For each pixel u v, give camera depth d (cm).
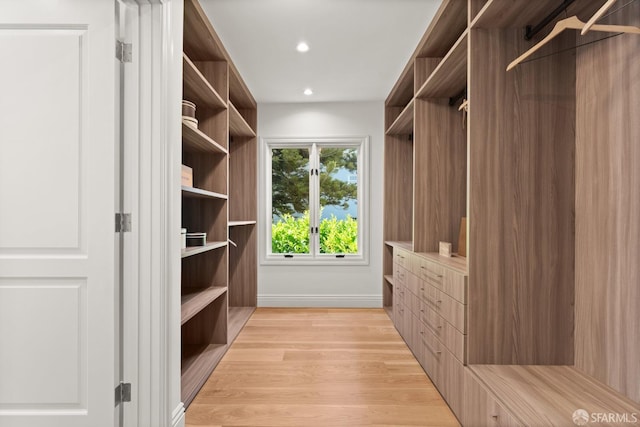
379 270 443
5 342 156
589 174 177
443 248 266
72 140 157
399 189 427
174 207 178
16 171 156
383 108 440
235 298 441
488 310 189
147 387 164
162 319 166
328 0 232
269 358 283
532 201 190
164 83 168
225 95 302
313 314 412
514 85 192
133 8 165
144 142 166
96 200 157
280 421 193
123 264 164
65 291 156
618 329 159
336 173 456
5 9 156
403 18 253
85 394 157
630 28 138
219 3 235
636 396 149
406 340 314
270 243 457
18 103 157
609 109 164
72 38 157
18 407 157
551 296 189
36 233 157
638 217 149
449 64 231
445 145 294
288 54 310
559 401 150
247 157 440
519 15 180
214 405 210
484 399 161
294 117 444
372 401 215
